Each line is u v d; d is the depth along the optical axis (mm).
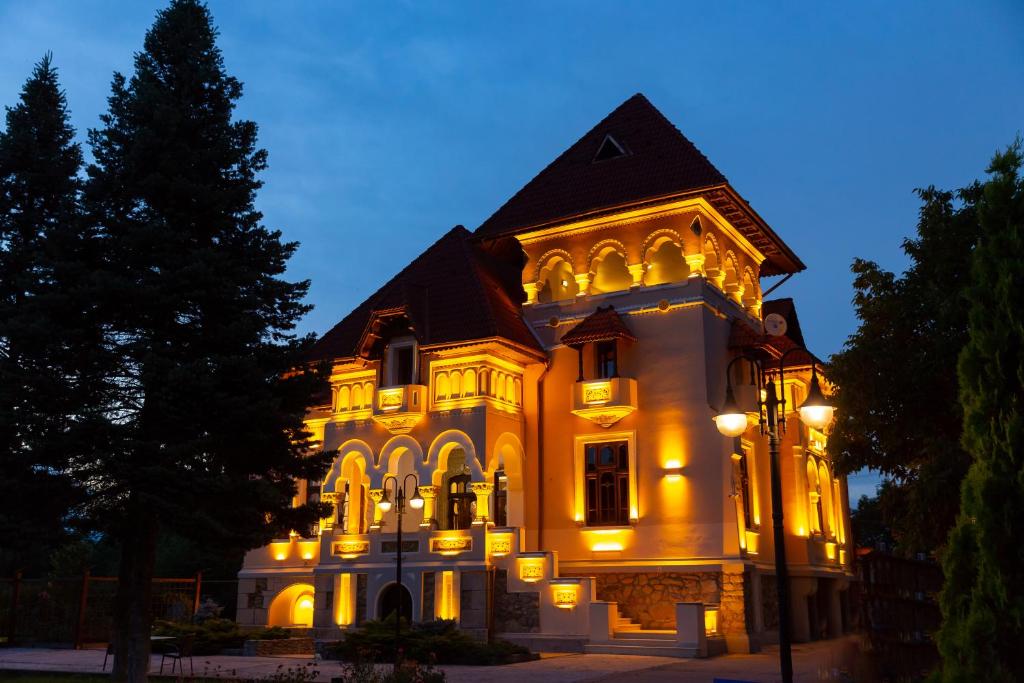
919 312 18516
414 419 27984
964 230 18312
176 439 17500
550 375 29406
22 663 22719
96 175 18938
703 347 26953
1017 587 8180
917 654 16000
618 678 18297
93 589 31203
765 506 29250
